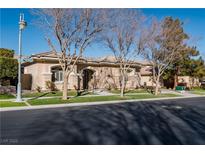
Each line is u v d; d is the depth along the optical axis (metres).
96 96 24.42
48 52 28.89
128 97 24.52
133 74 36.84
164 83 45.12
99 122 11.68
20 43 18.83
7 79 25.11
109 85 33.94
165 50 28.86
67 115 13.71
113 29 23.97
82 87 31.25
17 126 10.55
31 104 17.73
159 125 11.17
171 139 8.70
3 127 10.34
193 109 17.16
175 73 40.50
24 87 29.80
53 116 13.30
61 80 29.38
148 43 28.73
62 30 19.97
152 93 31.11
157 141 8.40
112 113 14.70
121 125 11.02
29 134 9.16
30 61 29.12
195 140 8.61
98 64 32.81
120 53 25.61
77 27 20.17
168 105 19.45
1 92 22.92
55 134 9.18
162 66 30.59
